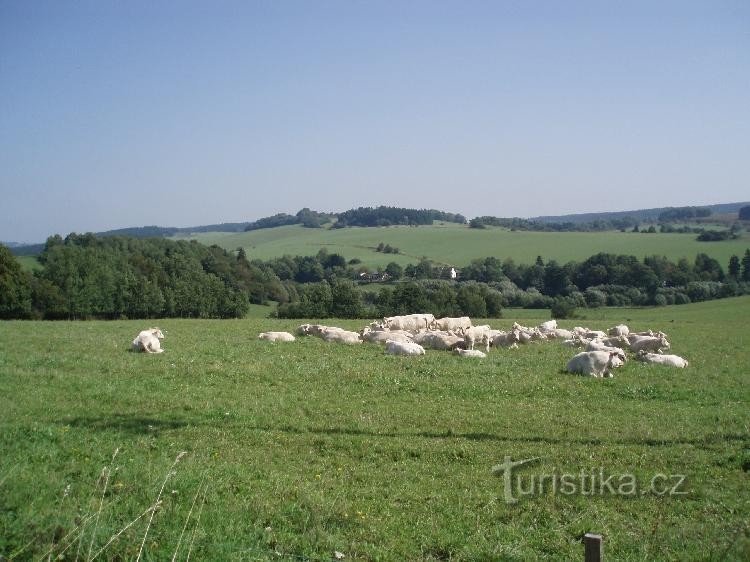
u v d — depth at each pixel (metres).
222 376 20.28
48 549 7.93
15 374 18.89
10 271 59.53
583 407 17.69
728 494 11.53
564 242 129.50
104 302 66.00
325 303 62.50
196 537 8.73
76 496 9.80
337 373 21.23
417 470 12.46
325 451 13.38
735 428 15.75
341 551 8.99
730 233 125.56
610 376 22.06
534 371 22.55
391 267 105.19
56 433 13.14
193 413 15.70
